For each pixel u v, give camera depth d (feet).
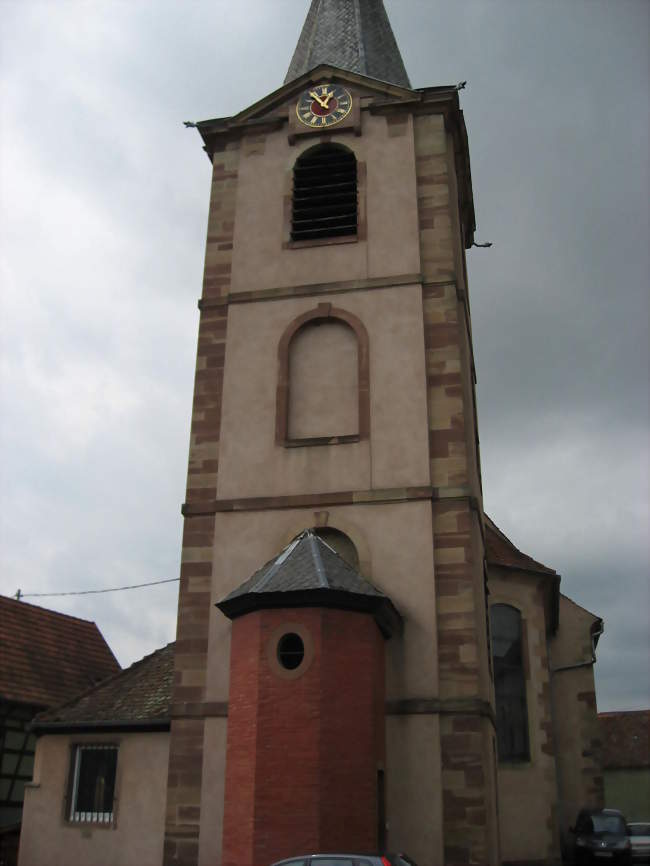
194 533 64.80
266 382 68.69
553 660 104.99
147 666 74.49
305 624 52.80
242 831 49.55
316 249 72.59
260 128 78.79
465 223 89.10
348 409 67.10
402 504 62.64
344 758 50.67
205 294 72.90
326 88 78.74
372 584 59.62
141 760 65.36
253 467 66.03
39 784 68.03
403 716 56.90
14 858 74.02
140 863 62.54
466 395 69.05
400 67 91.35
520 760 85.81
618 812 97.71
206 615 62.34
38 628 106.83
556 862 84.02
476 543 63.52
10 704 93.35
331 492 64.03
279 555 60.34
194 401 69.21
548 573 93.09
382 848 52.85
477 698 56.80
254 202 75.97
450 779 55.11
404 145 75.31
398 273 70.33
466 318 75.00
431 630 58.95
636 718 203.72
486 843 53.72
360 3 94.22
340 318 69.56
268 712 51.21
